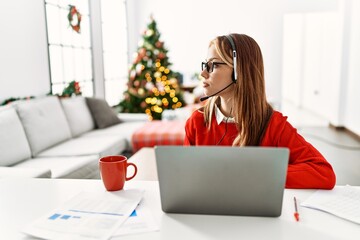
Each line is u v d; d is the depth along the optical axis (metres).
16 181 1.37
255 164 0.96
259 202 1.00
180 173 1.00
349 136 5.34
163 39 7.86
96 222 0.99
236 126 1.46
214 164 0.98
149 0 7.78
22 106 3.29
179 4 7.73
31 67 3.99
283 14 7.46
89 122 4.43
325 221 0.99
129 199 1.15
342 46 5.70
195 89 7.16
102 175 1.22
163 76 5.91
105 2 6.27
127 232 0.94
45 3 4.26
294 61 7.61
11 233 0.95
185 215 1.03
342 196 1.16
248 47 1.36
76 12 5.00
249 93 1.37
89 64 5.58
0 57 3.49
